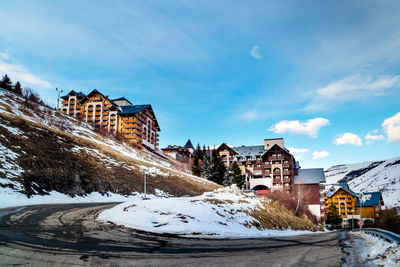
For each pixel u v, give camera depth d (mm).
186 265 8758
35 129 46656
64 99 116812
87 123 88125
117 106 108812
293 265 9156
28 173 31031
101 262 8414
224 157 92688
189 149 134625
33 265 7621
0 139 34375
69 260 8359
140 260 9031
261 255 10922
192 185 61875
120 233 13812
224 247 12578
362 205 95188
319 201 71188
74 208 24062
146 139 112688
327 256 10977
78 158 44500
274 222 28000
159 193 49406
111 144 74875
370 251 12266
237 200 29531
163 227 15836
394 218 67188
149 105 114938
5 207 21625
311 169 81688
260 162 90750
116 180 45125
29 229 13000
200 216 18906
